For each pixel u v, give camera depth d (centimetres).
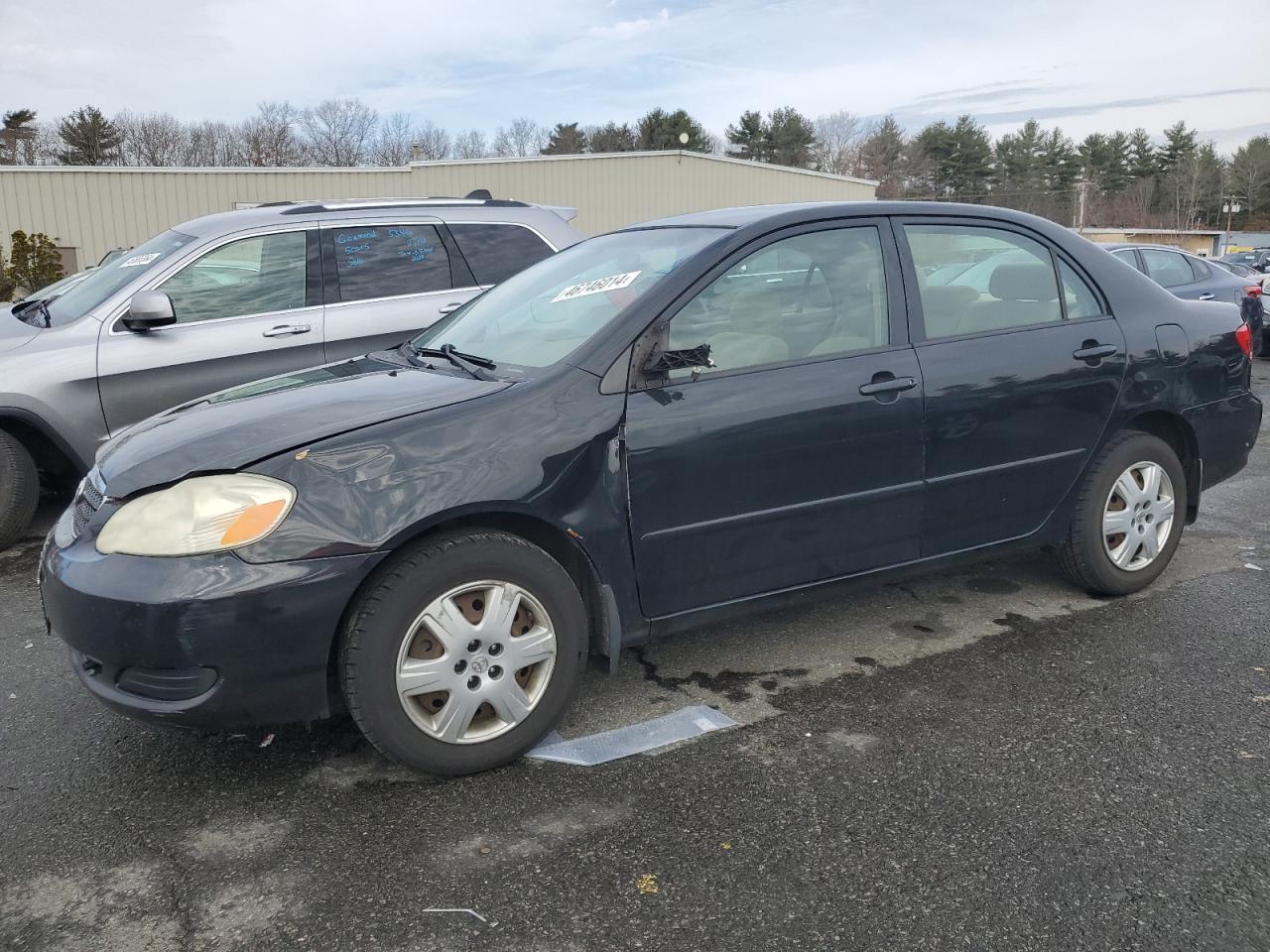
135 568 261
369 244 598
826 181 3300
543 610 295
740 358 329
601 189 3069
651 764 300
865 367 346
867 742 311
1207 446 435
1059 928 223
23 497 520
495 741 292
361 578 269
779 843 257
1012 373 374
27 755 310
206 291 555
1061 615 414
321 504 267
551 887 241
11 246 2523
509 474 286
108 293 546
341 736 319
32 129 7100
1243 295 1199
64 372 514
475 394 300
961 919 227
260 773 297
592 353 310
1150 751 302
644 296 321
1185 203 9512
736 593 334
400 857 254
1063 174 8656
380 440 278
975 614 418
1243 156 9844
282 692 267
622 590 312
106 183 2581
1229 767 292
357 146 7362
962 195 8188
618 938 222
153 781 294
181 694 264
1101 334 400
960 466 368
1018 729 317
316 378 351
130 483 278
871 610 425
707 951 218
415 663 279
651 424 308
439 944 221
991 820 266
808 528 340
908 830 262
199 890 242
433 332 402
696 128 7556
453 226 624
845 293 353
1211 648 379
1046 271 399
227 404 322
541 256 647
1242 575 460
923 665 368
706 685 354
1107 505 412
